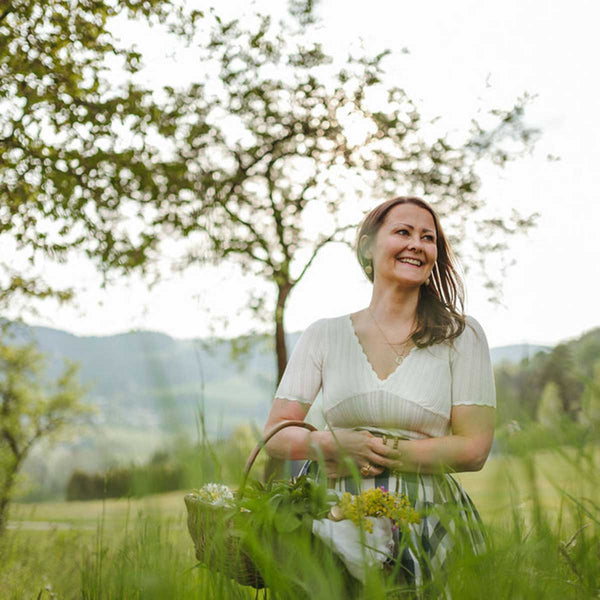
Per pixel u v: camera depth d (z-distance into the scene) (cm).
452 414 230
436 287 258
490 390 232
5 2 689
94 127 765
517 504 76
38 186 784
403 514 169
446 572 110
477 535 134
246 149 1466
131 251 891
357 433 212
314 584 114
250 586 152
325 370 246
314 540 149
